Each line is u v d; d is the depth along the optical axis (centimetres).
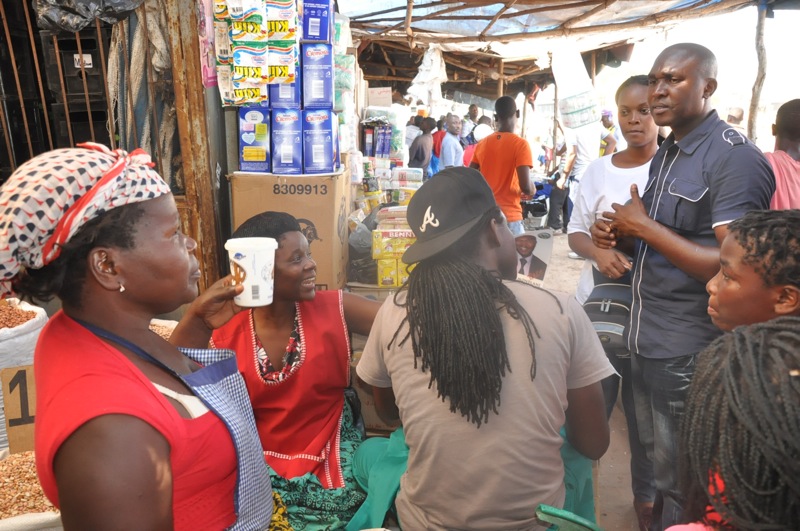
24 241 93
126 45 328
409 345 155
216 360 134
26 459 202
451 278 146
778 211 139
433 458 150
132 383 101
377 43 1142
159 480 97
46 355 105
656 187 217
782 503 78
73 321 107
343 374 206
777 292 135
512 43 899
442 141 943
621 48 1004
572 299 158
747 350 83
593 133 759
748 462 79
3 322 261
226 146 359
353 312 207
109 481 91
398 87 1312
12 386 210
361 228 391
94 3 311
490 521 150
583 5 690
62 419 93
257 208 333
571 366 158
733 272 141
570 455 183
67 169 95
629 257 253
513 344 147
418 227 157
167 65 326
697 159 205
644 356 220
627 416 266
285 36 312
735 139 198
